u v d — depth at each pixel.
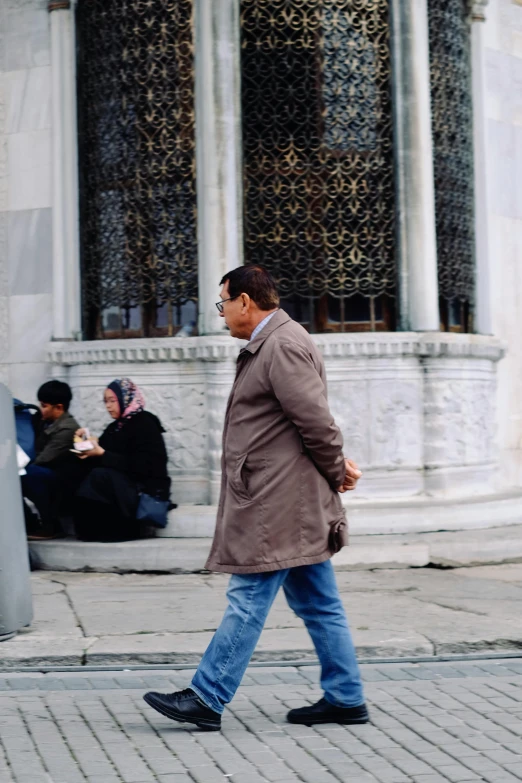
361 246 7.60
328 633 3.97
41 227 8.13
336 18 7.56
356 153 7.60
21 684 4.59
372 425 7.43
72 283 8.02
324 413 3.81
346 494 7.39
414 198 7.57
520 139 8.83
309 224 7.54
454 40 8.23
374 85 7.63
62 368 7.96
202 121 7.47
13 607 5.14
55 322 8.02
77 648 4.95
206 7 7.43
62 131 8.02
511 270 8.71
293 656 4.93
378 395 7.43
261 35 7.52
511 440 8.66
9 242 8.23
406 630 5.27
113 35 7.85
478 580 6.61
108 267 7.91
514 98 8.81
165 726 3.99
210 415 7.39
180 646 4.99
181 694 3.92
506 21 8.76
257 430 3.89
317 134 7.54
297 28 7.53
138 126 7.76
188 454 7.50
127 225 7.82
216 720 3.90
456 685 4.54
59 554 7.00
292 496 3.87
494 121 8.63
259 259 7.55
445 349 7.45
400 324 7.62
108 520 6.98
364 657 4.97
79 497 6.91
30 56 8.17
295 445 3.89
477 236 8.41
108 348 7.61
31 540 7.18
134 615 5.65
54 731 3.93
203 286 7.46
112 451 6.99
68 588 6.43
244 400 3.93
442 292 7.99
